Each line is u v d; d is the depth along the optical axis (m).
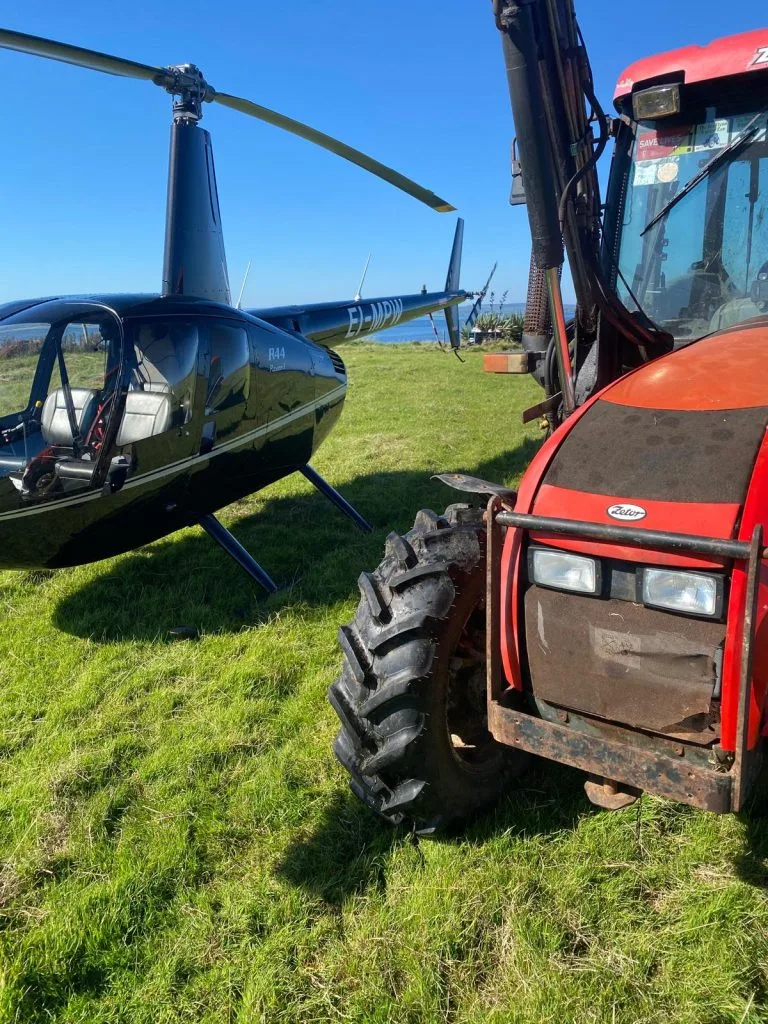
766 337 2.29
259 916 2.15
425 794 2.25
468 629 2.40
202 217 5.25
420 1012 1.83
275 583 4.61
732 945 1.89
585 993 1.82
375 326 7.39
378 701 2.20
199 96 5.10
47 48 4.29
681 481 1.78
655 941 1.94
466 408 10.76
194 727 3.11
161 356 4.24
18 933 2.14
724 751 1.67
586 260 2.73
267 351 4.80
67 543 3.93
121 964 2.03
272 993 1.89
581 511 1.85
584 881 2.14
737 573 1.63
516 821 2.40
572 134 2.63
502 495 2.10
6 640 4.01
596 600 1.84
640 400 2.10
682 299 3.11
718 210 3.01
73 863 2.41
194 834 2.49
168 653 3.77
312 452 5.50
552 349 3.34
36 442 4.09
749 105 2.92
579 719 1.93
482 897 2.11
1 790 2.80
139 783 2.79
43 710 3.34
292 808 2.57
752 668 1.61
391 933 2.04
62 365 4.14
